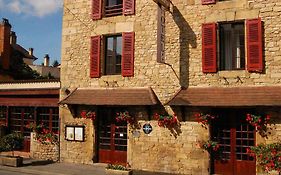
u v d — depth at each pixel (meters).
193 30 11.96
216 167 11.52
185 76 11.94
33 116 15.29
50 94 14.52
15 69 24.25
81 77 13.79
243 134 11.25
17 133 14.98
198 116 11.48
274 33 10.86
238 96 10.83
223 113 11.59
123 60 12.94
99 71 13.34
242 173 11.12
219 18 11.59
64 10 14.38
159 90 12.32
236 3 11.38
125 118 12.61
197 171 11.53
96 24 13.64
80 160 13.55
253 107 10.91
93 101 12.80
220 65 11.63
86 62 13.75
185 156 11.74
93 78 13.51
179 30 12.16
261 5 11.06
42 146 14.36
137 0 12.95
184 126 11.81
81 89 13.70
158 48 11.44
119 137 13.12
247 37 11.10
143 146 12.44
